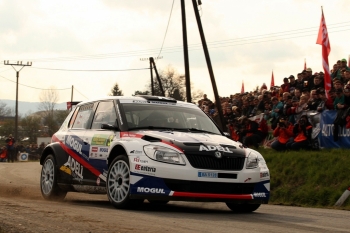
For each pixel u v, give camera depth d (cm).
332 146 1434
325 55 1524
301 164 1341
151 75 4672
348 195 994
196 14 2402
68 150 928
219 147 751
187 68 2592
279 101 1683
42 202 831
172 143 738
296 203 1132
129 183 732
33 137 7750
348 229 623
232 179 738
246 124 1744
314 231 592
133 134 789
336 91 1426
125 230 523
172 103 908
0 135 7744
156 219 639
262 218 718
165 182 714
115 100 879
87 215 642
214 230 562
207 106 2197
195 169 718
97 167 836
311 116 1503
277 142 1584
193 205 937
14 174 2022
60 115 7994
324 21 1603
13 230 500
